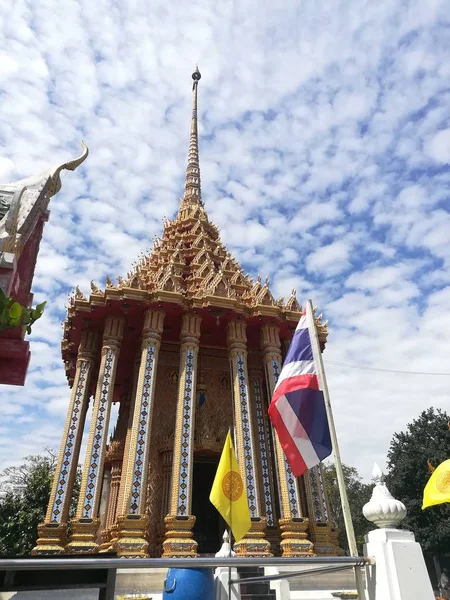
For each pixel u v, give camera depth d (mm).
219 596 9844
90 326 21719
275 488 20797
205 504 21500
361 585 5012
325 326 23812
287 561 4234
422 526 41062
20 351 5109
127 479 17078
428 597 4855
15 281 5219
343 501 6473
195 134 38125
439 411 47000
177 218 30953
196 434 21047
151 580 14539
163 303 20625
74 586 5500
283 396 7969
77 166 6309
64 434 19094
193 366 20109
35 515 29812
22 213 5133
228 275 25750
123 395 24641
